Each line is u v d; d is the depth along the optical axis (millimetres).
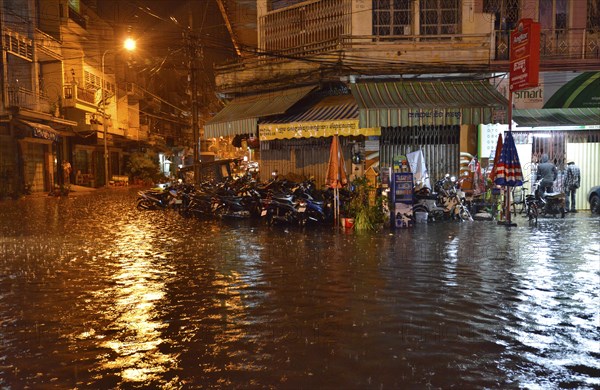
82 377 4285
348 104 16984
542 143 18000
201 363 4547
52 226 14953
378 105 15648
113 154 48156
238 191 17516
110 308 6258
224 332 5352
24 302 6551
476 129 17141
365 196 13969
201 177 25375
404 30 17297
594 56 17531
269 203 14695
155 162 52625
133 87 46688
